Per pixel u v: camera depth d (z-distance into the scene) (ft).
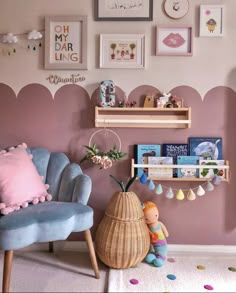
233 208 7.95
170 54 7.72
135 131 7.92
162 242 7.47
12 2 7.77
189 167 7.69
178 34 7.72
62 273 6.84
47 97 7.91
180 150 7.83
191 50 7.72
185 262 7.46
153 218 7.47
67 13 7.77
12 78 7.88
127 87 7.84
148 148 7.84
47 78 7.88
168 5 7.68
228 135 7.88
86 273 6.85
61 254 7.77
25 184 6.66
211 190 7.75
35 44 7.82
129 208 6.93
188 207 8.00
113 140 7.94
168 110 7.65
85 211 6.51
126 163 7.95
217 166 7.69
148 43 7.78
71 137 7.97
